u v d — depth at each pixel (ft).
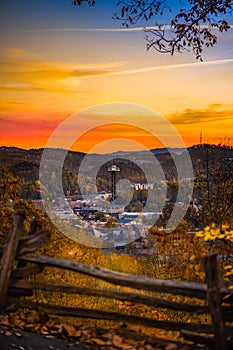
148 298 17.97
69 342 17.19
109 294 18.17
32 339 17.29
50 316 19.84
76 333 17.66
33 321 18.62
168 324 18.74
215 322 16.21
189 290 16.84
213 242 27.96
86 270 17.72
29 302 19.11
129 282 17.33
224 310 17.22
